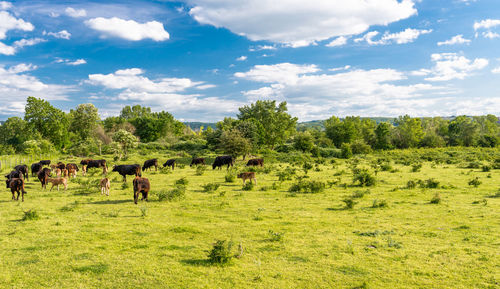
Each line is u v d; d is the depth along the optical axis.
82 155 56.38
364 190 19.00
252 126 59.81
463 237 9.47
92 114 85.19
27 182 24.20
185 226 11.06
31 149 50.03
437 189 18.91
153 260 7.94
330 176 27.20
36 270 7.30
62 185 22.61
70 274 7.08
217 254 7.73
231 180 23.91
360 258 7.98
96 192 19.11
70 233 10.25
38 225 11.20
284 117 74.44
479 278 6.69
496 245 8.65
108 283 6.64
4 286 6.48
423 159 46.94
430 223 11.25
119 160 47.06
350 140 90.12
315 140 92.38
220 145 51.22
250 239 9.70
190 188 20.86
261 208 13.97
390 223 11.38
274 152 65.19
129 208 14.41
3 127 90.19
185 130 124.50
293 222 11.73
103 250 8.68
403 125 92.31
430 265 7.47
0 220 12.01
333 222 11.69
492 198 15.67
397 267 7.38
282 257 8.16
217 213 13.35
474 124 91.31
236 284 6.59
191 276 7.00
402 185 20.88
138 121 98.06
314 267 7.45
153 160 33.81
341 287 6.44
